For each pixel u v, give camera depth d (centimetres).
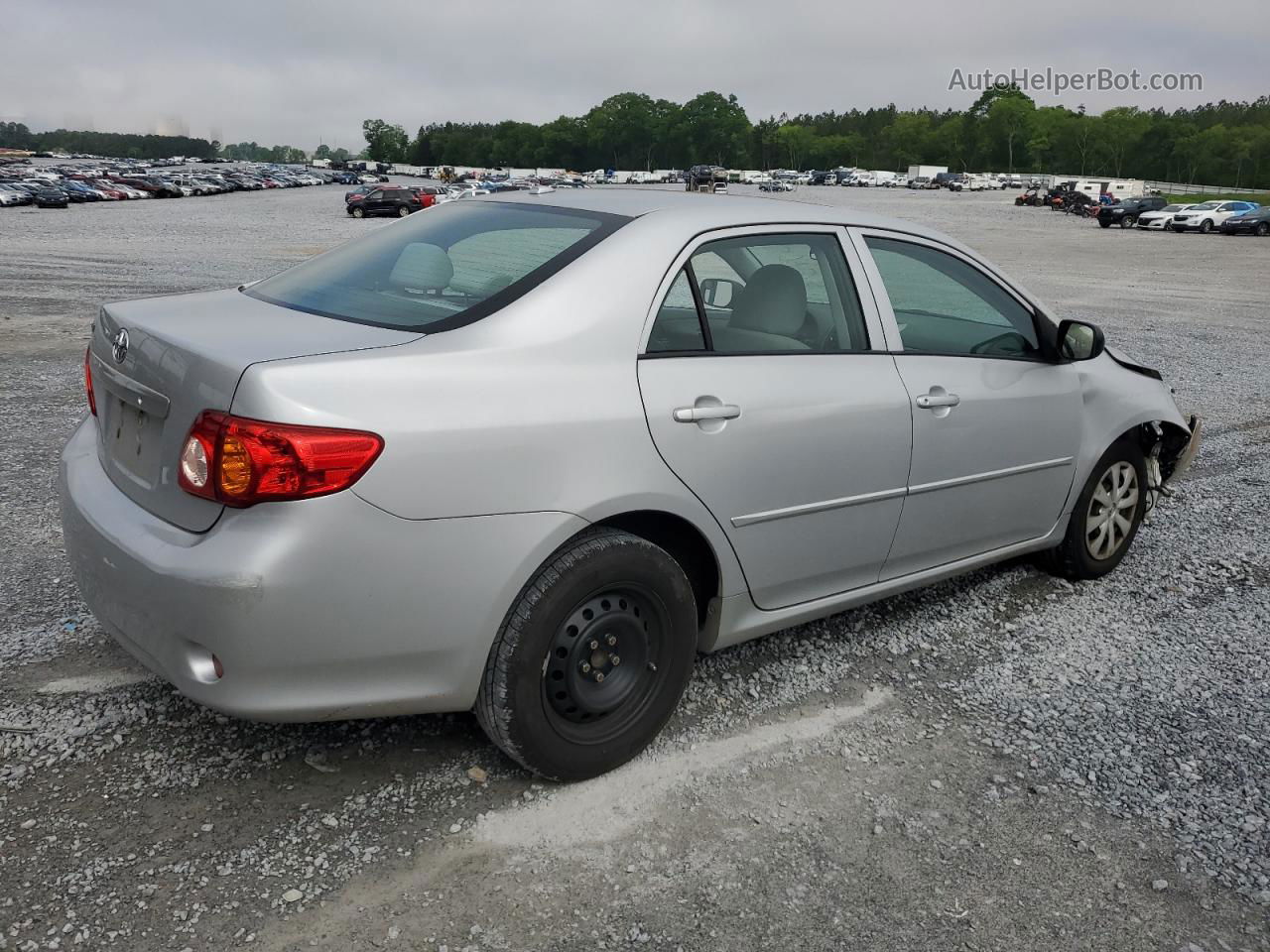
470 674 256
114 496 266
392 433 232
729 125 18838
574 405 259
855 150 18912
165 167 14925
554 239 295
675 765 295
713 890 244
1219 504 595
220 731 298
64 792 266
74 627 362
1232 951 233
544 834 261
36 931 217
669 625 286
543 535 254
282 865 243
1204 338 1387
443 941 223
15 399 755
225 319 273
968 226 5053
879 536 345
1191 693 356
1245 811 286
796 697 339
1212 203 4906
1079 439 417
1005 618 414
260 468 222
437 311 271
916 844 265
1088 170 16362
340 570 230
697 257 297
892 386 336
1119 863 262
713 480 288
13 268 1850
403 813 265
